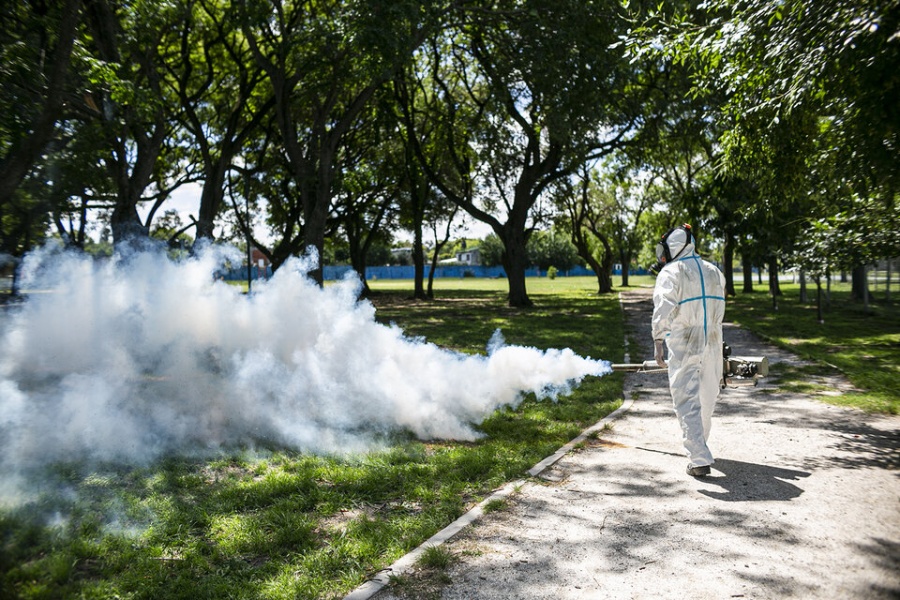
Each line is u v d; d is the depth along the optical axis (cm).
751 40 616
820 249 929
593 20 1872
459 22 2012
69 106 965
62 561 336
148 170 1391
